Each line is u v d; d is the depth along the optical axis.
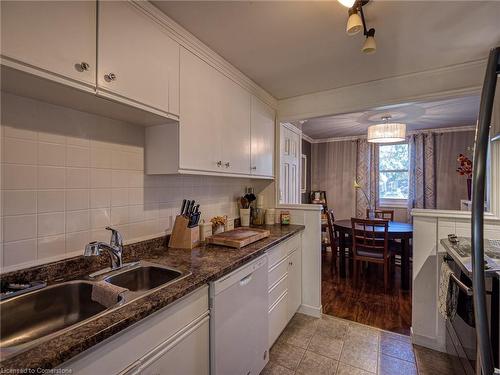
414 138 4.42
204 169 1.61
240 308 1.42
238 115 1.97
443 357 1.85
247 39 1.56
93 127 1.33
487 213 1.76
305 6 1.27
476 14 1.33
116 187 1.44
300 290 2.51
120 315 0.82
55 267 1.16
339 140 5.03
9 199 1.04
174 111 1.39
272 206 2.70
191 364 1.11
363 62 1.85
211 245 1.75
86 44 0.99
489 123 0.64
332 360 1.82
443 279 1.55
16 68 0.81
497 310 0.97
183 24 1.41
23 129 1.08
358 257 3.18
